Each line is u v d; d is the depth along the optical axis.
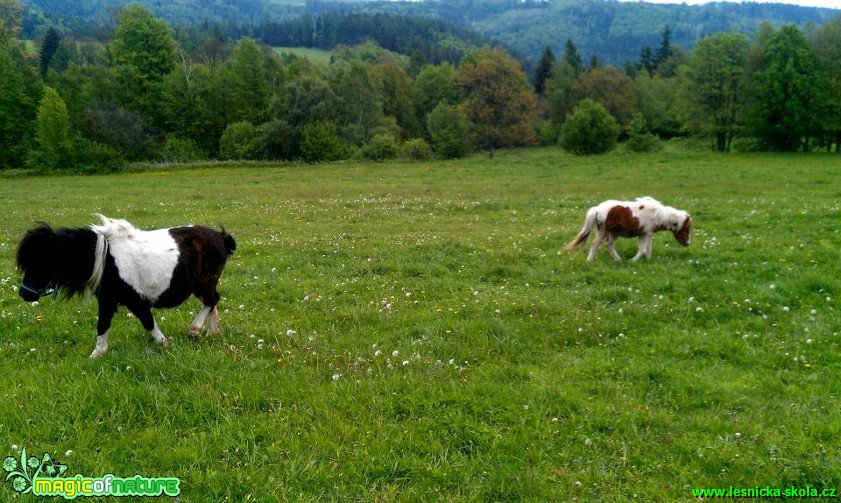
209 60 92.38
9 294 10.74
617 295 10.65
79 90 79.19
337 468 5.31
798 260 12.69
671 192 28.81
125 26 84.25
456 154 64.81
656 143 65.06
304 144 62.31
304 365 7.46
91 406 6.13
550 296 10.79
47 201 27.72
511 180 37.66
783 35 55.59
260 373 7.00
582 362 7.68
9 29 80.62
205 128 78.56
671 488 5.07
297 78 73.38
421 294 11.13
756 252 13.56
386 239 17.08
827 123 54.31
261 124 72.69
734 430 5.90
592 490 5.05
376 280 12.21
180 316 9.33
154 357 7.25
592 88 91.25
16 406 6.10
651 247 13.96
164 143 74.62
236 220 21.17
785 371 7.30
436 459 5.48
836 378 7.02
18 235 17.94
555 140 90.00
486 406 6.31
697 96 61.56
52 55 102.62
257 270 13.07
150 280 7.60
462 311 9.94
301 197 29.33
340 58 137.62
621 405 6.44
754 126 57.78
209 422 6.01
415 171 47.31
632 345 8.30
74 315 9.43
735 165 42.38
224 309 10.16
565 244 15.71
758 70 57.47
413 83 101.31
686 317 9.43
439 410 6.25
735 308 9.69
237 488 5.02
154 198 28.91
